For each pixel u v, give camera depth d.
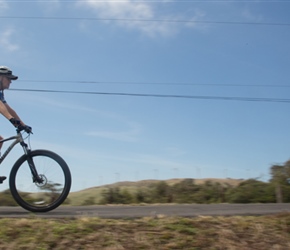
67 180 5.49
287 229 4.85
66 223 4.73
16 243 4.32
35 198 5.58
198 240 4.51
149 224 4.74
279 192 9.83
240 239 4.63
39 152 5.53
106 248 4.30
